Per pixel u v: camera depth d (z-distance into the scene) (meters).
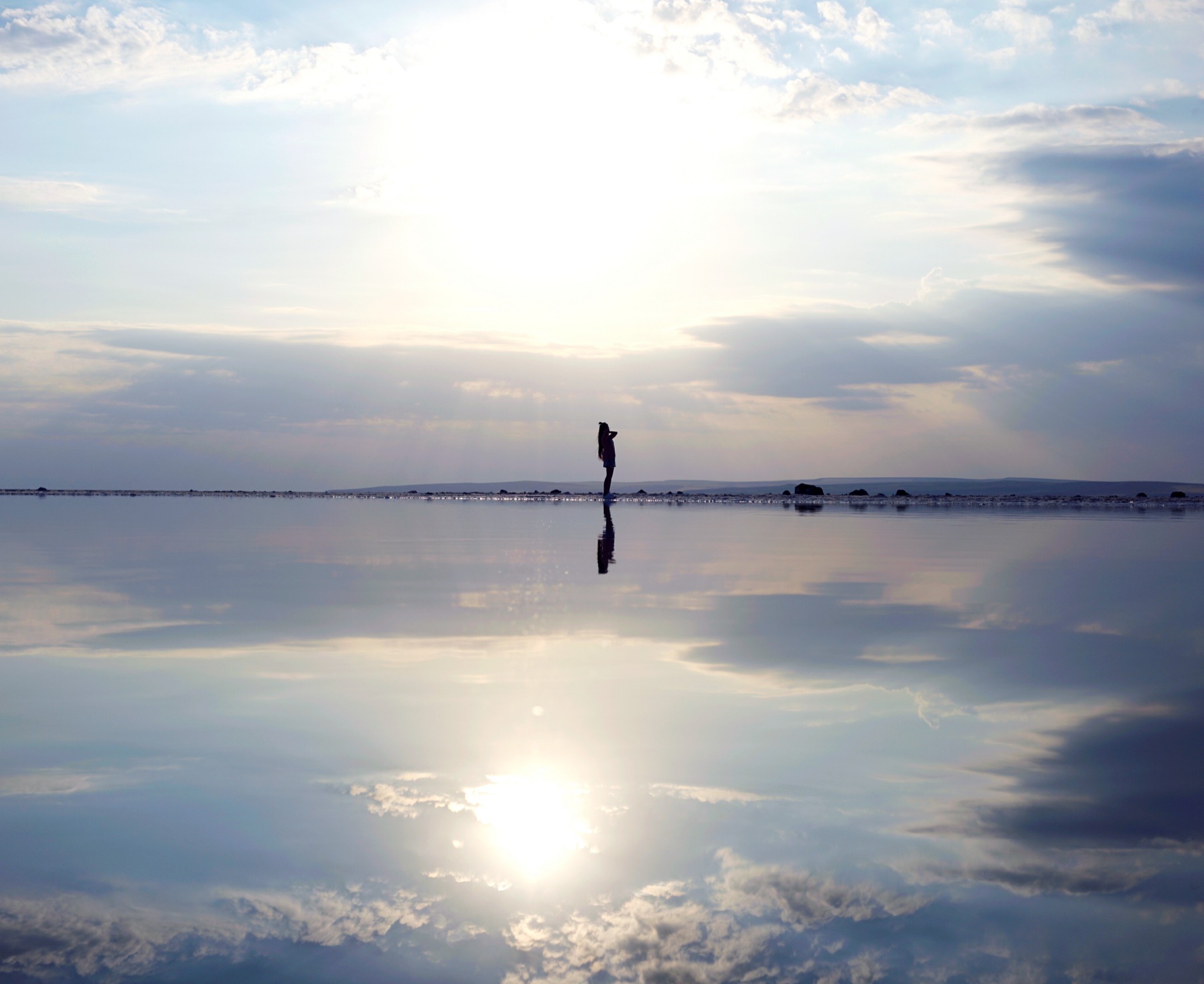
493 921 2.29
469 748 3.75
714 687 4.84
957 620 7.07
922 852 2.72
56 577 10.02
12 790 3.24
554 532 18.42
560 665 5.40
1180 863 2.66
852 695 4.68
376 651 5.84
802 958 2.13
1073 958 2.14
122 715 4.28
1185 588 9.05
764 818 2.98
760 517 25.94
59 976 2.05
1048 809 3.08
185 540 16.20
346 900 2.40
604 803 3.11
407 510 32.25
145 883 2.51
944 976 2.06
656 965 2.10
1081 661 5.52
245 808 3.06
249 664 5.43
